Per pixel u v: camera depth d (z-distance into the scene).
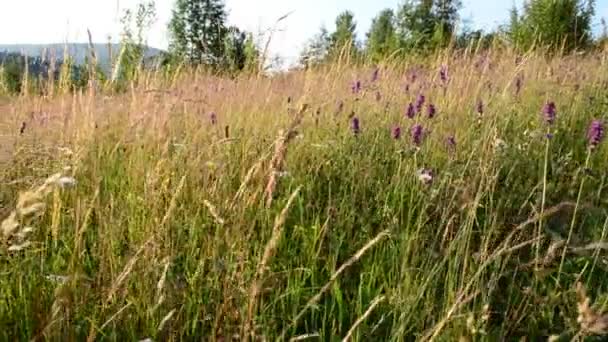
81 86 3.89
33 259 2.33
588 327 1.76
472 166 3.38
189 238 2.69
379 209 3.14
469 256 2.66
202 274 2.38
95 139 3.64
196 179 2.99
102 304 2.13
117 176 3.39
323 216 3.08
